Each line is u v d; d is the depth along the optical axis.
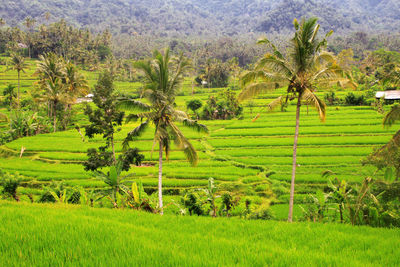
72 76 62.88
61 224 10.03
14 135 53.94
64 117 64.31
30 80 106.62
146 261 7.01
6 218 10.73
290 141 44.94
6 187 22.17
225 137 51.25
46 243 7.90
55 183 22.61
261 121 62.28
